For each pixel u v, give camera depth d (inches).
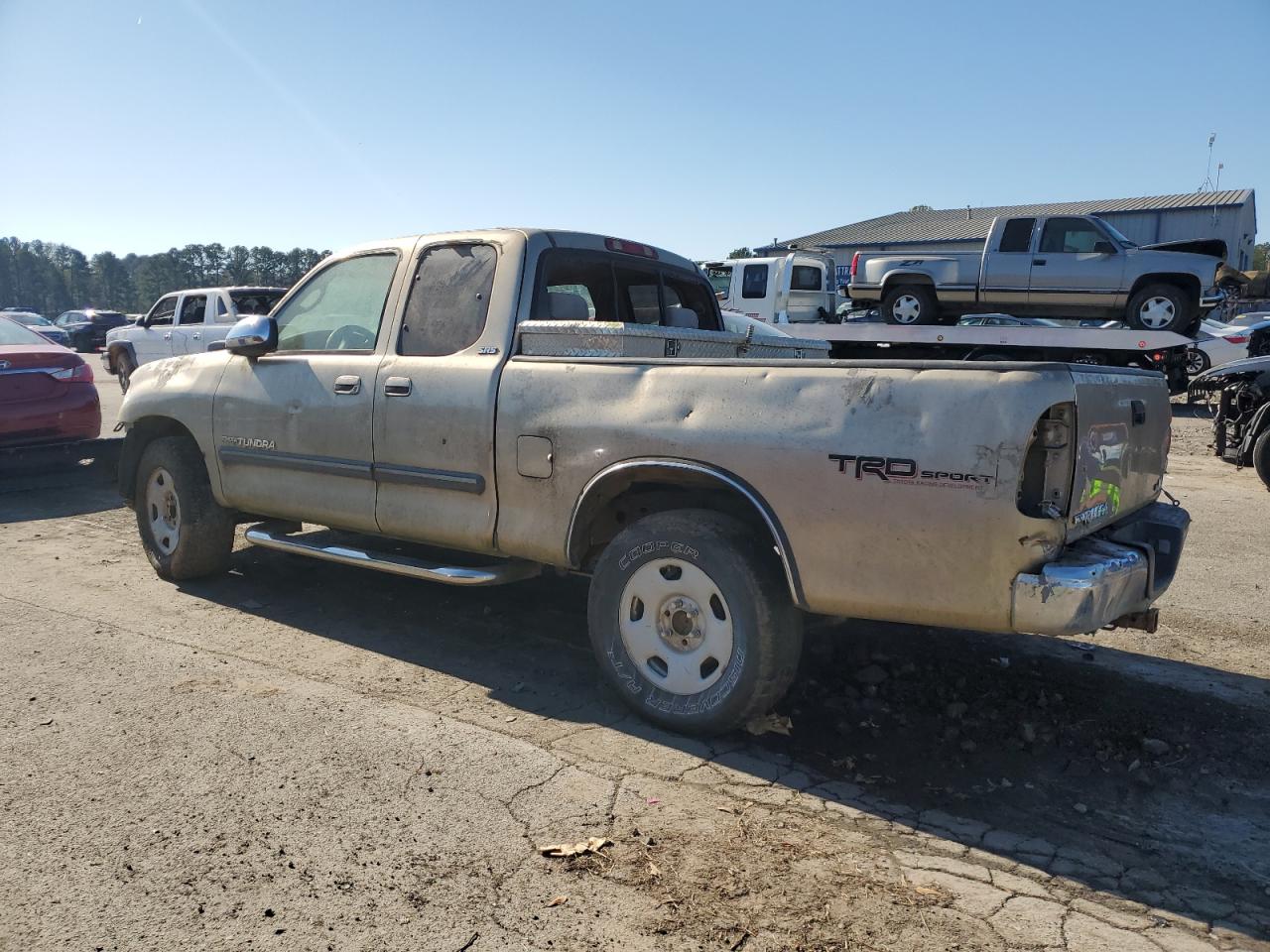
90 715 154.6
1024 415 123.2
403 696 165.3
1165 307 562.6
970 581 127.3
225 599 221.9
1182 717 164.7
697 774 138.9
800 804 131.2
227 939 99.9
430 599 223.8
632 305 217.6
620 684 157.2
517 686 171.3
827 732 155.1
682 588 149.9
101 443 362.9
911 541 130.0
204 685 168.1
